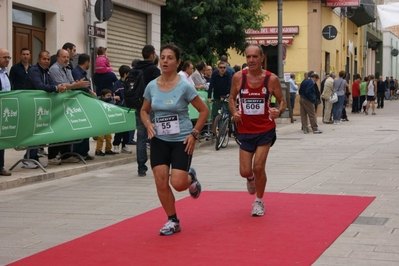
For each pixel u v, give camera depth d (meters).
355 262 5.80
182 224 7.47
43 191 10.07
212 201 8.91
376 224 7.31
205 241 6.63
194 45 26.11
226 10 25.55
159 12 23.66
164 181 6.92
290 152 14.87
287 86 25.84
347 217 7.65
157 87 6.98
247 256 6.02
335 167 12.12
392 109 39.31
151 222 7.64
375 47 63.03
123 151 14.48
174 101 6.85
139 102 11.13
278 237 6.74
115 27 20.77
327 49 36.81
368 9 44.09
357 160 13.14
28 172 11.29
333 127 23.28
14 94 10.66
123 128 13.29
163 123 6.87
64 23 17.48
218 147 15.76
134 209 8.53
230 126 16.66
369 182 10.27
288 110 26.73
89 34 18.31
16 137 10.73
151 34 23.08
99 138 13.98
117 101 15.16
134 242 6.67
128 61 21.81
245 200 8.95
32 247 6.65
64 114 11.80
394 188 9.69
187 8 25.09
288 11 34.38
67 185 10.65
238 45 27.14
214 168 12.45
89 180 11.19
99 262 5.94
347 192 9.38
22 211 8.51
